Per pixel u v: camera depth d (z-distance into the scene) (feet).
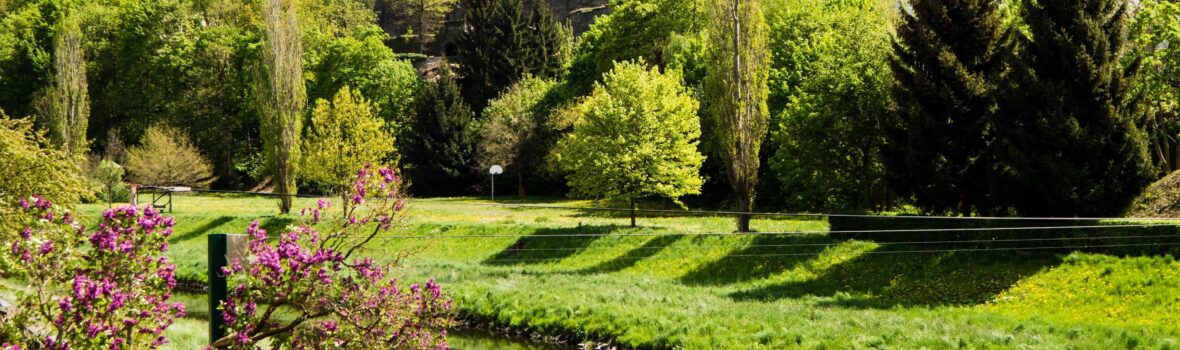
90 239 35.40
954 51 118.83
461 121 264.93
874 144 141.49
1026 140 101.35
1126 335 73.87
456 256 142.20
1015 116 104.42
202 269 134.41
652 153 145.89
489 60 311.88
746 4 138.72
